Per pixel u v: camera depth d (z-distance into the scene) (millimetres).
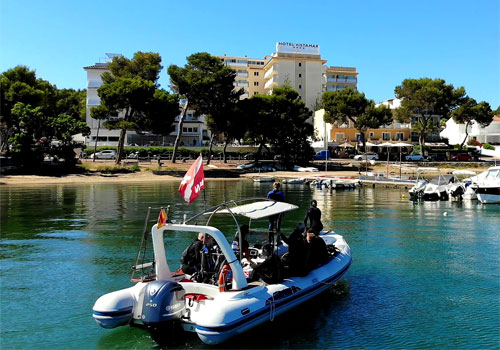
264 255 9781
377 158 74375
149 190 39938
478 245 16422
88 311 9742
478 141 85000
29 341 8242
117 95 51688
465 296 10594
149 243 16812
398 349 7812
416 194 32688
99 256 14703
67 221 22188
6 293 10953
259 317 7738
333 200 32938
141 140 79500
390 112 75000
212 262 8852
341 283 11695
